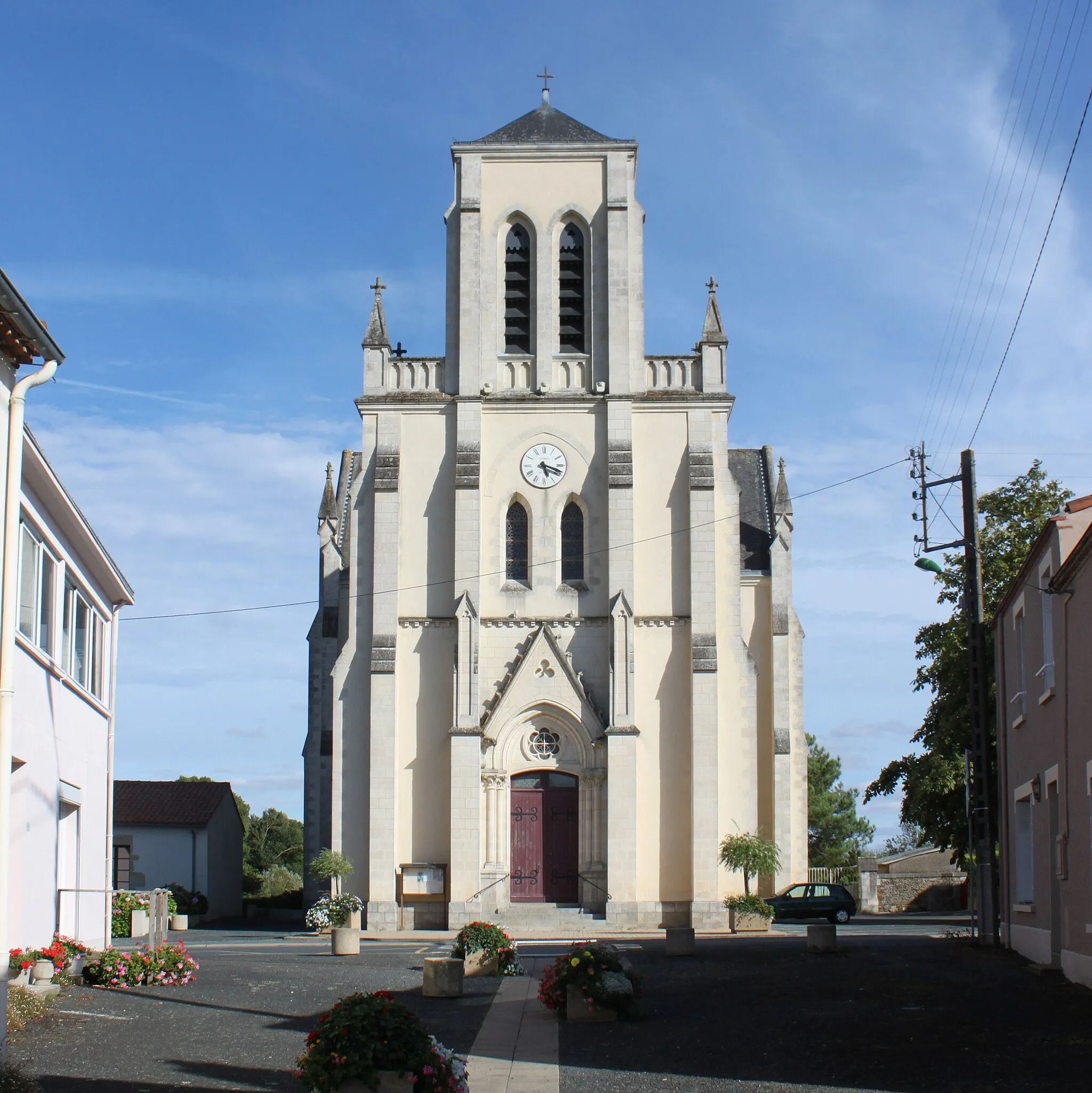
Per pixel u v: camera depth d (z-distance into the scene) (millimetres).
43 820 26156
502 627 46406
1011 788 32438
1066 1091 15836
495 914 44531
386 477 46938
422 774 45750
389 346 48188
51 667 26391
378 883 44812
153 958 26609
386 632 46250
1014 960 29453
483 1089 17062
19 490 20141
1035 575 29281
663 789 45219
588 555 46844
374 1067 15102
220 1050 19453
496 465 47375
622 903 44312
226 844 68188
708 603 45781
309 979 28125
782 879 50281
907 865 81125
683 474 47062
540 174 49125
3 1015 19219
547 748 46156
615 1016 22281
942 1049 18703
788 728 49625
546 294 48375
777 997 24516
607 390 47406
